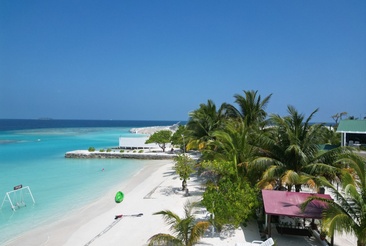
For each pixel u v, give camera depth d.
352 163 14.52
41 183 33.88
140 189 30.38
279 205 15.74
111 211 23.33
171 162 50.03
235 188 17.94
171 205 24.08
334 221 12.80
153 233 18.53
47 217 22.41
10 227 20.48
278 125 20.25
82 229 19.80
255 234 17.53
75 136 113.81
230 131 25.39
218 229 17.84
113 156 55.69
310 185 17.23
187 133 42.38
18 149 68.06
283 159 19.77
